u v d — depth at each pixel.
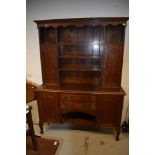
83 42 2.56
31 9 2.69
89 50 2.58
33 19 2.71
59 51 2.56
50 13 2.65
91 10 2.52
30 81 2.93
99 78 2.66
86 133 2.61
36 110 3.03
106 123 2.40
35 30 2.74
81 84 2.70
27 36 2.78
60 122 2.52
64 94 2.38
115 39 2.36
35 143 2.04
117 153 2.11
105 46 2.25
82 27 2.50
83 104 2.37
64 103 2.42
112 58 2.29
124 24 2.11
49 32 2.52
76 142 2.36
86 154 2.10
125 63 2.55
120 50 2.24
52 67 2.49
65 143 2.33
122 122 2.75
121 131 2.64
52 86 2.54
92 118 2.56
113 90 2.36
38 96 2.48
